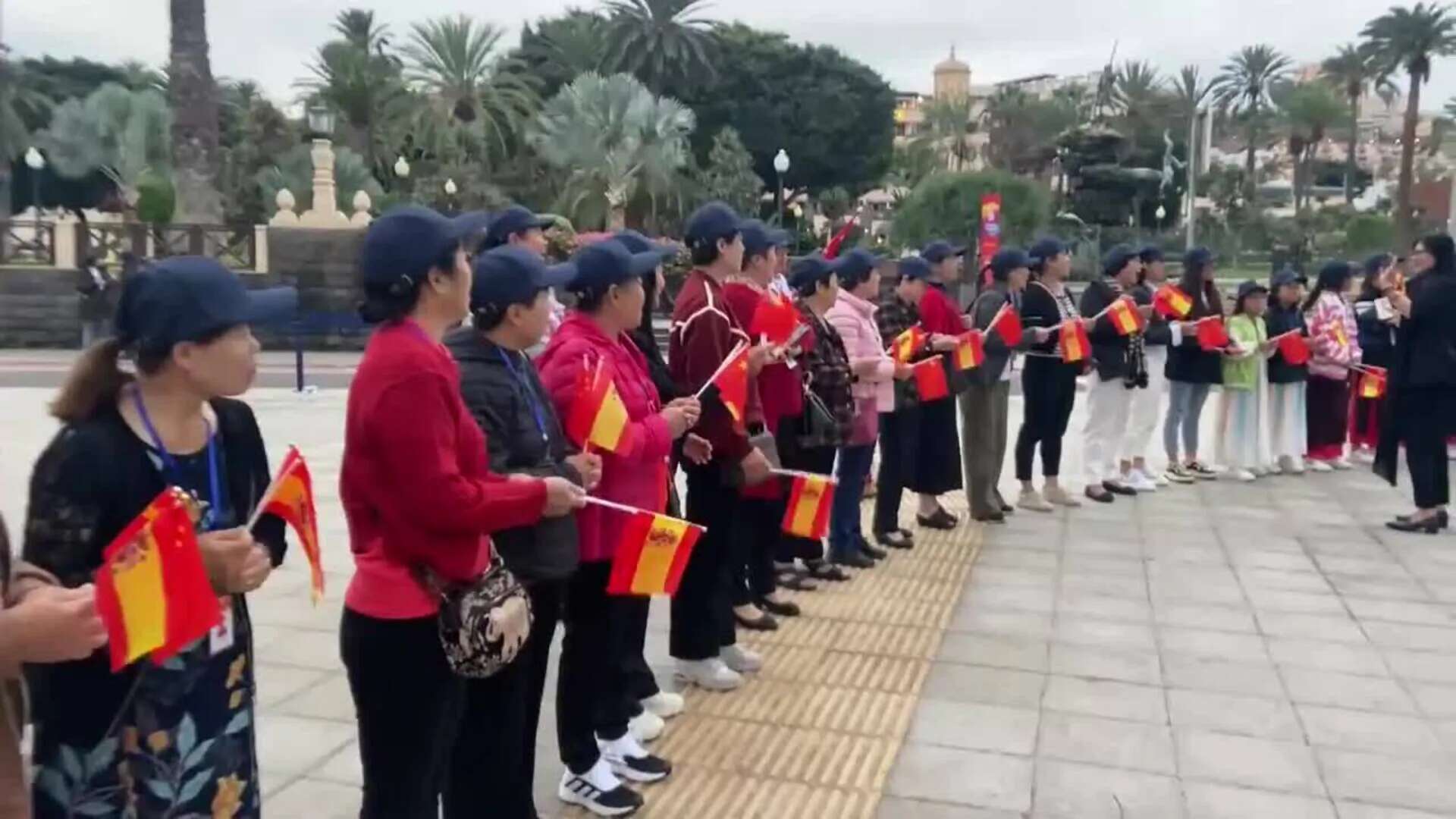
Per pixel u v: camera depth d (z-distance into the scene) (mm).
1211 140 73062
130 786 2328
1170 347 10203
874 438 7117
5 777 2016
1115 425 9445
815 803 4125
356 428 2729
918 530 8359
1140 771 4492
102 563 2207
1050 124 66562
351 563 6930
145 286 2295
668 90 54469
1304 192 65625
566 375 3836
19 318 22219
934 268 7965
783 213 51156
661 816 3990
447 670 2881
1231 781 4434
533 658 3586
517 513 2828
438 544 2771
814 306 6090
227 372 2344
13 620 1908
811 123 57781
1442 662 5828
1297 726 4977
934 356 7574
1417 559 7844
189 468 2381
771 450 5176
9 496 8070
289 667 5250
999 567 7398
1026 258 8734
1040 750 4656
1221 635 6172
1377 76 54688
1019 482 9805
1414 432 8625
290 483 2504
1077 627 6242
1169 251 45125
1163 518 8906
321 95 40344
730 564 5223
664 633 6027
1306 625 6387
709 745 4602
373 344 2752
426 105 40938
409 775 2906
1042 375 8906
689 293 4965
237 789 2510
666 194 42281
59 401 2303
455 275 2775
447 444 2707
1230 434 10570
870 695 5180
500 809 3377
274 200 33719
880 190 65875
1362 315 11586
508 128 43688
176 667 2357
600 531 3924
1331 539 8359
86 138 39656
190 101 23688
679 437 4496
